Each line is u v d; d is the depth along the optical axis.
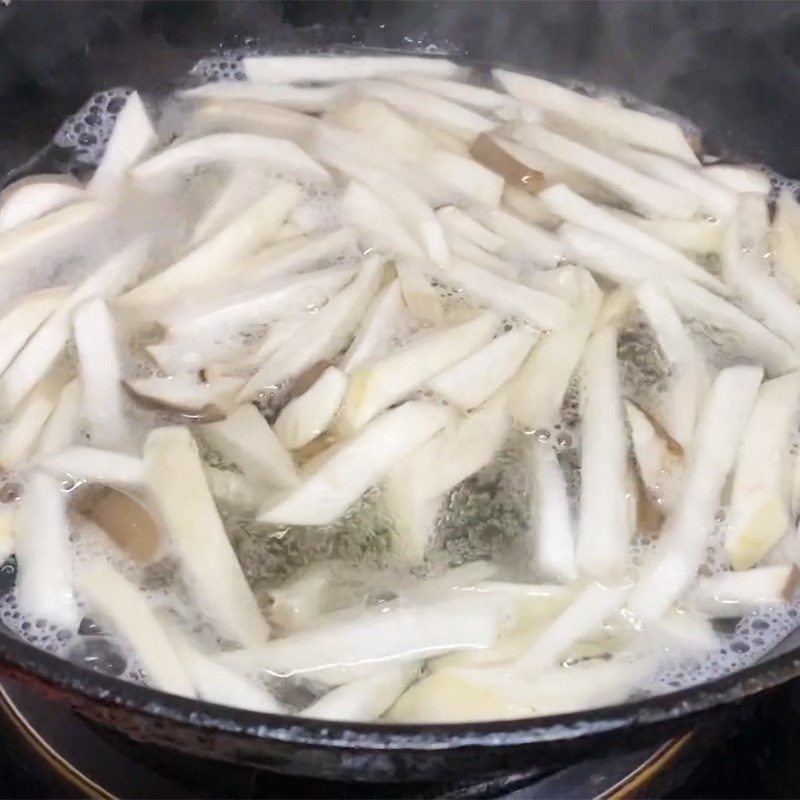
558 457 0.56
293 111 0.66
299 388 0.56
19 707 0.55
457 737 0.44
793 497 0.55
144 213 0.62
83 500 0.54
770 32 0.65
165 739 0.47
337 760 0.45
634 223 0.62
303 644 0.51
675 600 0.52
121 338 0.57
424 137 0.63
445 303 0.58
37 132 0.67
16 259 0.60
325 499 0.53
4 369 0.57
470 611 0.51
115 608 0.51
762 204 0.63
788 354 0.58
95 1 0.65
